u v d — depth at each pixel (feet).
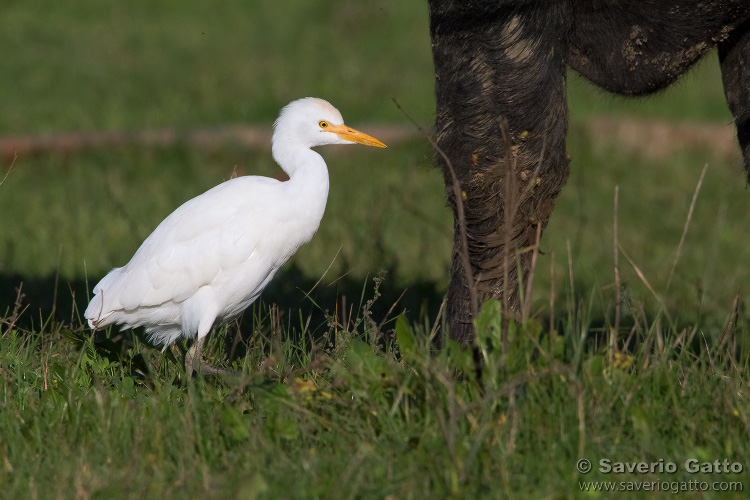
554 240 52.80
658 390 24.61
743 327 30.71
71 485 21.16
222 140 74.18
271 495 20.33
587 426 22.77
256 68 110.83
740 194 64.23
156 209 56.70
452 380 23.22
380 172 68.18
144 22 133.28
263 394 24.02
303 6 145.48
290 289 38.88
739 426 23.40
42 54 112.16
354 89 100.48
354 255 45.37
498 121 24.66
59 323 32.76
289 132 30.45
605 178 68.39
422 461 21.45
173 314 29.76
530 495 20.98
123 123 85.10
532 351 24.36
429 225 54.49
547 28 24.07
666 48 25.26
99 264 44.91
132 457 21.67
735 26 24.70
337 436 22.99
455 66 24.81
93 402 24.72
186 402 25.35
